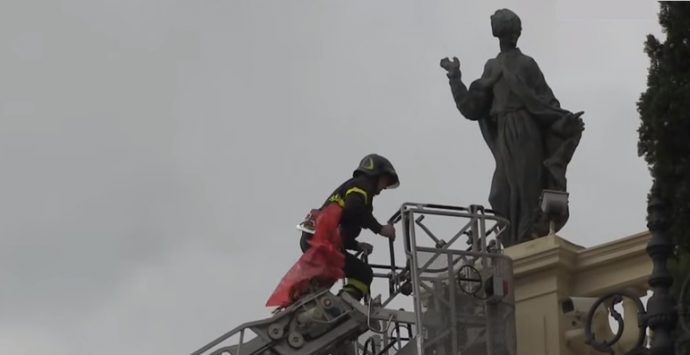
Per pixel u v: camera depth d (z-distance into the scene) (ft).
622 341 70.08
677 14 57.62
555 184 75.41
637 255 70.74
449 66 79.25
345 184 73.20
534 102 76.33
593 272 71.82
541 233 74.43
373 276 73.87
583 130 76.43
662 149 56.70
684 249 55.62
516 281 72.43
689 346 51.16
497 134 77.46
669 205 56.13
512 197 75.46
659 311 51.01
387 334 76.23
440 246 71.20
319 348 71.61
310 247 72.64
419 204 71.61
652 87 57.72
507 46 78.48
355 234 73.00
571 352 70.79
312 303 71.92
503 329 70.08
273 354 71.82
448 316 70.08
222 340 71.82
